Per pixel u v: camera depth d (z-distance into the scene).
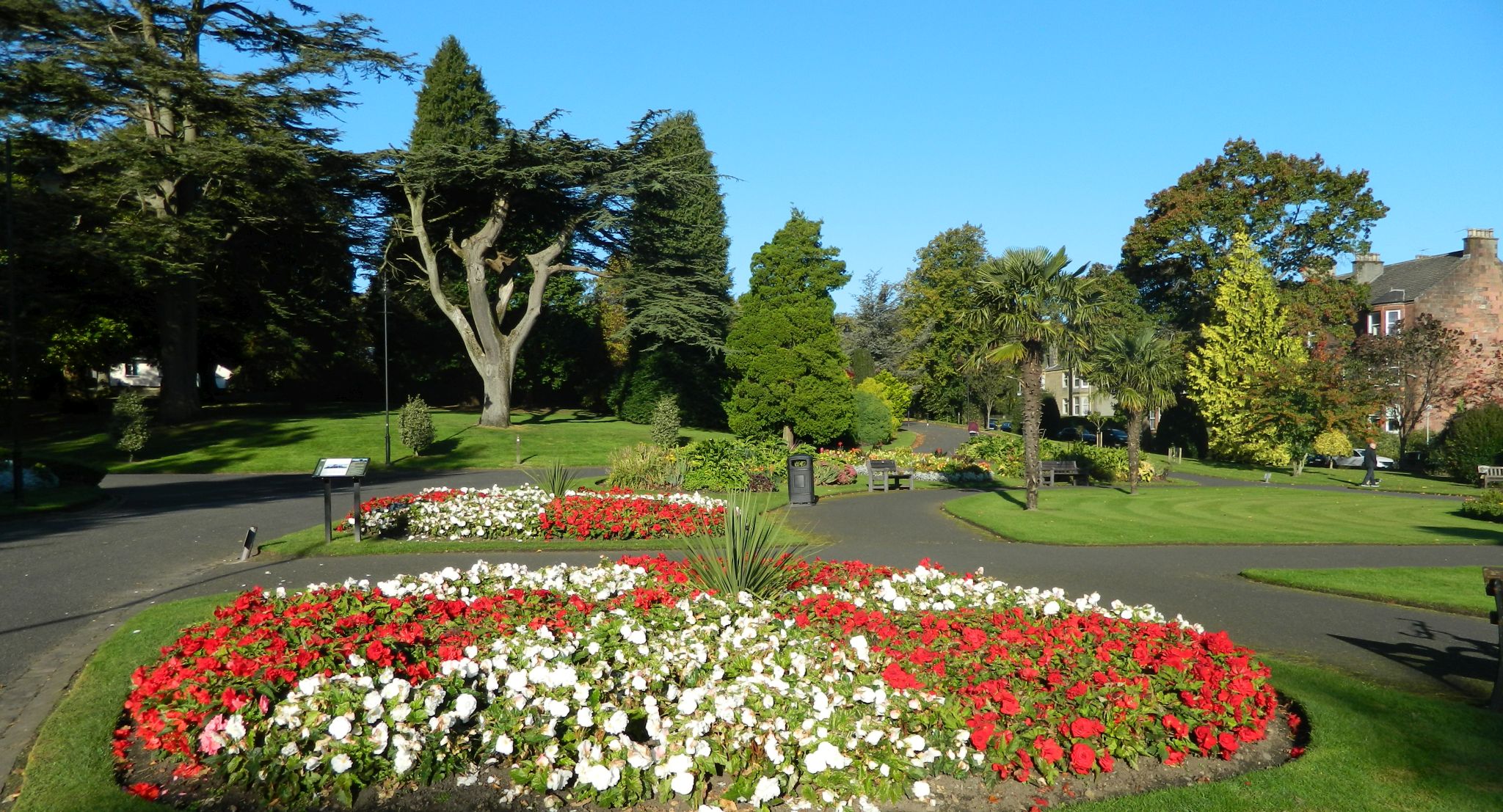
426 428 32.41
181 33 32.00
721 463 24.42
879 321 71.19
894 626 6.66
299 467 30.34
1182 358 47.00
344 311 44.84
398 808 4.51
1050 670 5.75
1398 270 51.38
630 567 8.57
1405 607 10.30
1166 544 15.36
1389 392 38.53
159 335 39.03
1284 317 41.53
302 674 5.06
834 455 31.39
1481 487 31.06
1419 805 4.81
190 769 4.75
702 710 5.07
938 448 41.69
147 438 29.92
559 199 36.56
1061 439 58.81
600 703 5.04
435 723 4.71
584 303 55.59
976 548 14.48
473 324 49.03
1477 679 7.38
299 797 4.51
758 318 41.03
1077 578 11.84
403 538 14.09
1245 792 4.93
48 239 29.06
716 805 4.61
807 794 4.73
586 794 4.62
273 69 31.48
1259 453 39.94
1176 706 5.50
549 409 53.66
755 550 7.93
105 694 6.02
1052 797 4.88
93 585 10.32
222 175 31.02
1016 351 19.75
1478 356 39.59
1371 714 6.23
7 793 4.64
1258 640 8.64
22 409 41.66
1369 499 25.73
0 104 27.11
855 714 5.12
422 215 36.50
